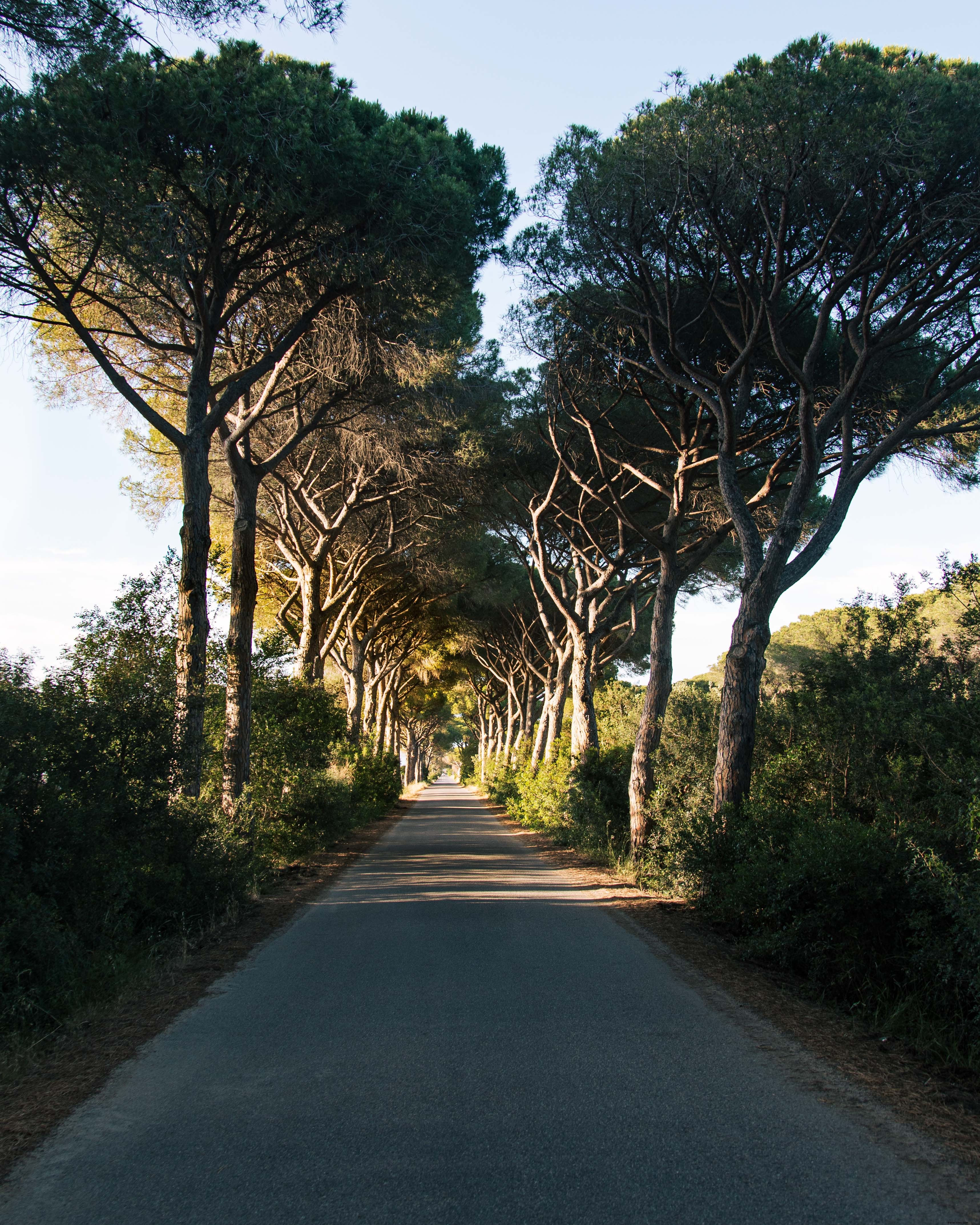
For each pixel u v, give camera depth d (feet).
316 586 68.64
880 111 29.89
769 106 31.27
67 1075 15.72
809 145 31.22
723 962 25.14
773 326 33.78
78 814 22.52
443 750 484.33
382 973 23.61
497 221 46.34
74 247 34.91
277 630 58.08
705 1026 18.48
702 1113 13.56
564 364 48.57
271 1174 11.53
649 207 37.22
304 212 35.50
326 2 29.45
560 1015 19.30
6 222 32.65
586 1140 12.53
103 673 27.25
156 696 27.71
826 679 35.96
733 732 35.09
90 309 43.24
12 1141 12.80
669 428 48.42
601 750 65.26
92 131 30.58
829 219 34.37
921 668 33.12
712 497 53.67
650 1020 18.93
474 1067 15.80
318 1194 10.95
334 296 40.14
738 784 34.83
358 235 38.09
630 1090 14.58
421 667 163.73
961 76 31.91
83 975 21.31
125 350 48.32
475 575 88.63
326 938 28.73
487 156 45.88
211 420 38.50
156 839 28.17
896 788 26.84
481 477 63.82
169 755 27.02
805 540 54.29
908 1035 18.48
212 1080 15.33
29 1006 18.13
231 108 32.73
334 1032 18.16
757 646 35.35
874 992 21.18
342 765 79.20
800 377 33.73
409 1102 14.11
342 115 35.86
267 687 54.08
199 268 39.60
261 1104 14.11
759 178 33.37
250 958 25.77
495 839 77.20
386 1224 10.20
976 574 30.89
